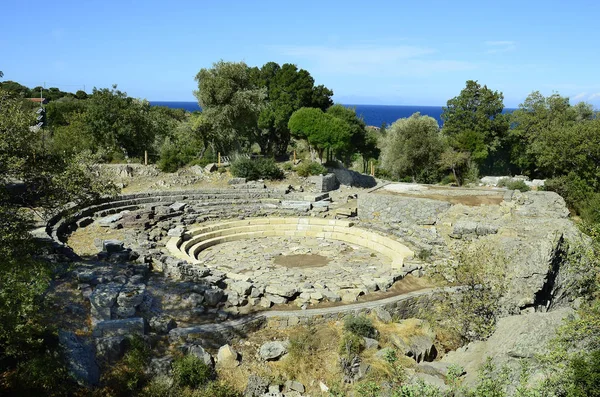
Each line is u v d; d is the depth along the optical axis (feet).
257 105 158.20
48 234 74.54
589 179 125.80
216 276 65.36
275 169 128.36
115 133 145.38
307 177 130.62
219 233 94.48
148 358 45.47
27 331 37.27
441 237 83.46
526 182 156.87
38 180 55.52
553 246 61.52
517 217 83.41
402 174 179.32
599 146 124.47
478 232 79.56
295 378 47.47
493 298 57.72
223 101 151.33
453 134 210.79
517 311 59.06
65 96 340.80
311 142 154.71
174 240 84.33
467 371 43.83
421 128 173.17
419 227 87.81
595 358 33.14
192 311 54.85
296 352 49.75
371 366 48.21
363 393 40.04
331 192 126.93
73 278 57.82
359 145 232.94
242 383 45.75
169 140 168.45
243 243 93.09
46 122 189.67
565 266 64.49
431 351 55.62
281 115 198.70
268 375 47.03
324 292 62.39
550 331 41.86
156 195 110.63
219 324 52.31
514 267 61.93
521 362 36.40
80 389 40.73
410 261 76.64
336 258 83.61
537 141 179.32
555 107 190.29
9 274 38.47
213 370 46.09
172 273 66.13
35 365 38.01
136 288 54.95
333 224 100.12
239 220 101.65
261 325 54.80
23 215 51.01
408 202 93.20
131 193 108.06
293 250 88.38
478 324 55.98
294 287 62.85
